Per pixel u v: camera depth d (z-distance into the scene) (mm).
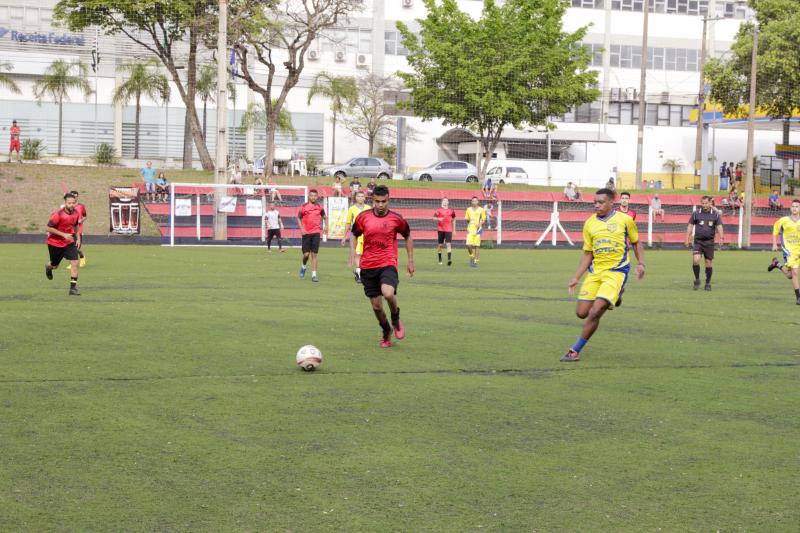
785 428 7773
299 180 47969
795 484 6184
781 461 6742
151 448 6828
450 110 50469
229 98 59719
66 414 7844
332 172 56188
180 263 27281
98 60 54188
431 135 66938
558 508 5629
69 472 6215
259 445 6957
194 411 8047
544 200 47531
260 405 8320
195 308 15828
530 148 66625
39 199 42094
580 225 47531
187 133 53531
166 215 41812
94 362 10383
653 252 42625
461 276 25266
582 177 67125
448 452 6848
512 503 5711
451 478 6207
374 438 7207
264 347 11672
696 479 6270
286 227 41531
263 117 63031
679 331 14164
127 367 10109
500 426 7684
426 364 10680
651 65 74062
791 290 22219
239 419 7777
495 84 50344
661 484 6148
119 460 6508
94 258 28891
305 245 22078
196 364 10375
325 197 42531
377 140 66812
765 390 9438
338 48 66500
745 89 56062
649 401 8797
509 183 58875
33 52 56625
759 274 28172
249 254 32562
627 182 71000
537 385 9523
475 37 50438
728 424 7887
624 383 9719
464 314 15891
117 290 18781
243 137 64688
